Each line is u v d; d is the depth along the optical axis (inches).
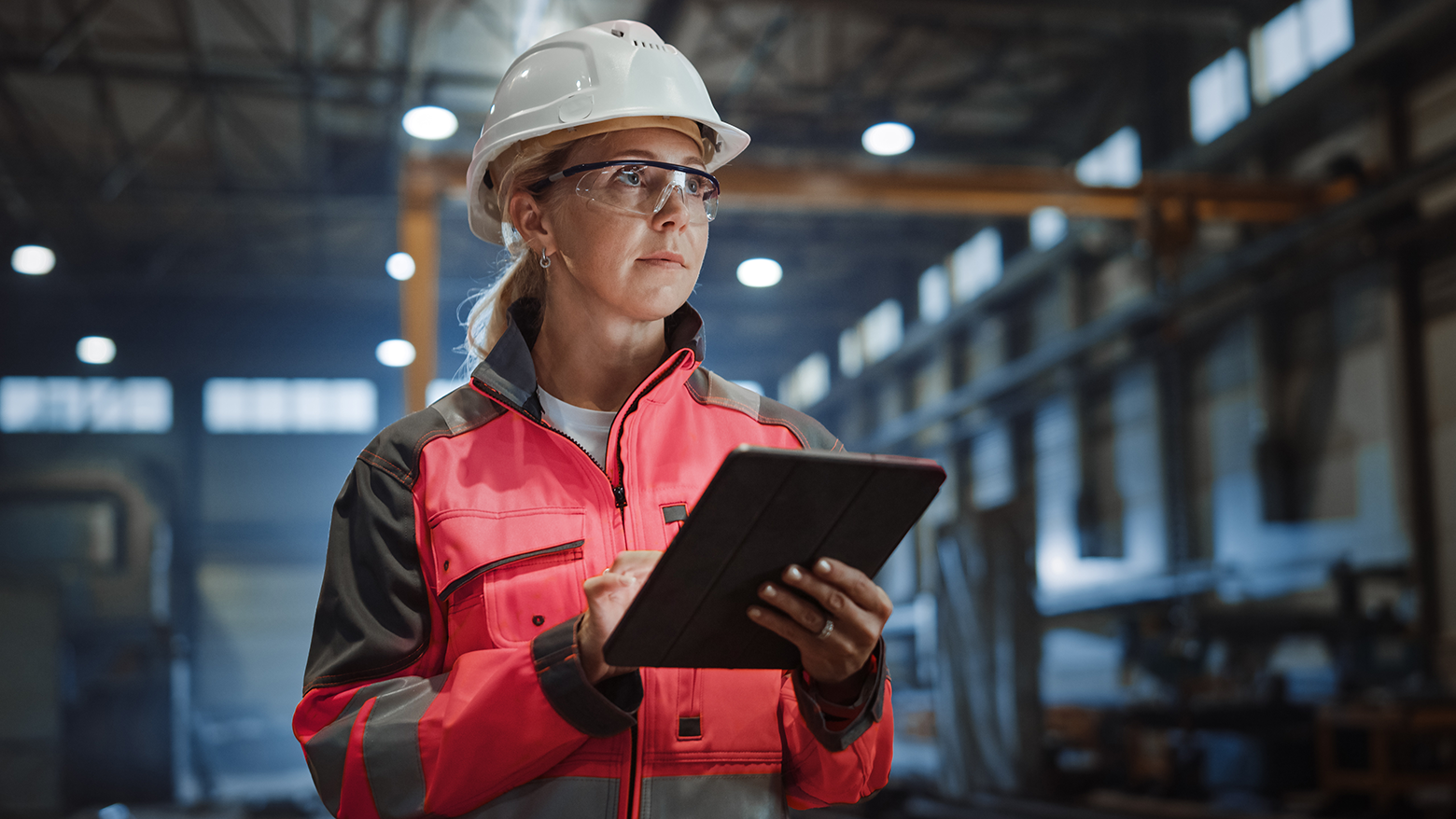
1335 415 446.3
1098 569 589.0
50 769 458.3
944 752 298.0
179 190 625.9
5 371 805.2
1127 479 573.9
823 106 591.5
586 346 45.8
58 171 621.9
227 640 816.9
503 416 44.1
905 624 533.3
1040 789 281.7
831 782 42.7
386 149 629.9
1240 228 489.7
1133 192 398.6
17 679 460.4
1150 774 346.3
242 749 757.3
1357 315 434.6
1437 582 393.4
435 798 38.8
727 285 816.3
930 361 774.5
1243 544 488.4
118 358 820.0
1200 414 526.0
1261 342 478.3
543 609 40.9
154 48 515.2
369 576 42.4
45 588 469.7
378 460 43.3
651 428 44.3
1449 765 299.7
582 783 39.7
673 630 35.5
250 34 505.0
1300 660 427.2
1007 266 660.7
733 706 41.4
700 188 44.1
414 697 39.9
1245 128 469.7
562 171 43.4
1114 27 520.7
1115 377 585.3
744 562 34.8
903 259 794.2
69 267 745.0
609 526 42.3
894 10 477.1
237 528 832.3
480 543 41.3
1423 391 406.6
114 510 697.6
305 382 860.6
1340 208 395.5
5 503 691.4
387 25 498.6
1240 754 313.1
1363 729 294.7
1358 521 430.9
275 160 634.2
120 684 532.7
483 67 538.3
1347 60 416.5
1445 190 390.3
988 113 604.4
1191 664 362.9
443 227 699.4
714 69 551.8
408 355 349.7
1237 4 484.1
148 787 528.1
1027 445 673.0
